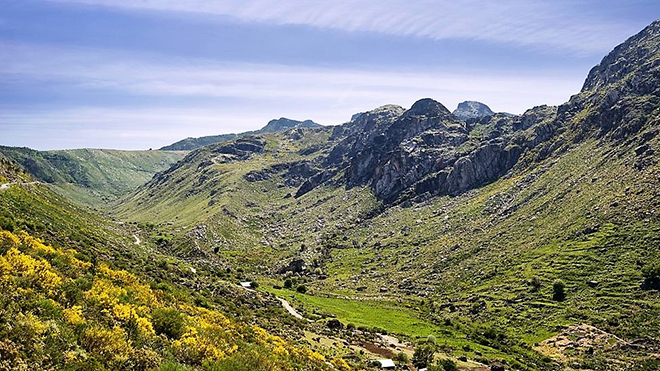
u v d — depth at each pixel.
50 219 78.38
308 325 86.88
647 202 133.75
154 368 21.69
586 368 82.62
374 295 157.12
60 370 17.72
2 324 18.38
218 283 107.12
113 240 114.44
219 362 26.20
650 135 167.62
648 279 106.12
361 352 72.44
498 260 153.50
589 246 131.00
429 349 76.00
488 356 91.62
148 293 38.53
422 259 185.75
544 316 109.75
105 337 21.47
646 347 85.25
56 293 25.50
